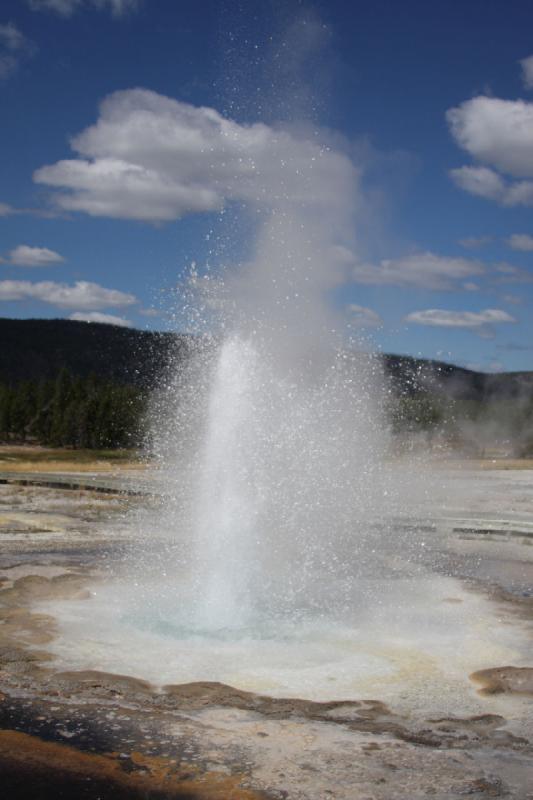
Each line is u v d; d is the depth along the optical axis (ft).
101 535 50.42
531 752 19.02
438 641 28.40
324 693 22.91
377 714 21.39
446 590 37.01
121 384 253.85
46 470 112.57
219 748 18.93
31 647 26.37
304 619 30.58
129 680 23.15
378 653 26.78
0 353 514.68
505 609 33.45
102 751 18.66
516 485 98.84
